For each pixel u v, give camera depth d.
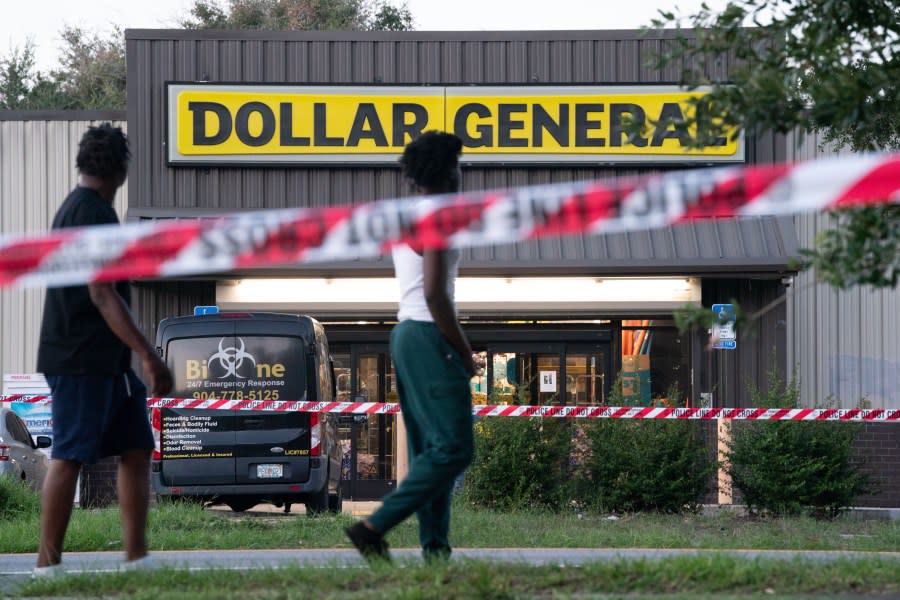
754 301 79.00
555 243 76.19
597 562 20.86
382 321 80.56
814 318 80.88
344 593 18.47
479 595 17.83
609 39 79.12
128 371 22.38
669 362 79.56
